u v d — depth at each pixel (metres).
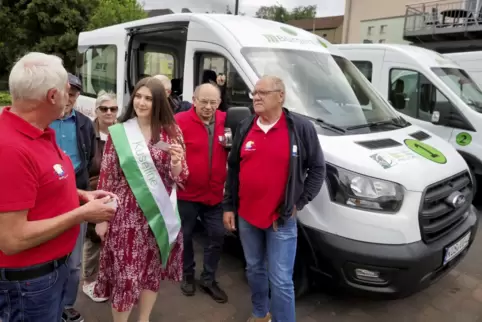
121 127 2.64
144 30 5.27
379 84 6.83
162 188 2.66
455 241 3.18
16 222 1.66
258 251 2.90
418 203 2.92
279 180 2.63
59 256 1.92
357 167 2.96
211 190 3.32
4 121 1.73
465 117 5.77
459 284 3.91
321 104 3.77
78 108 6.68
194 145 3.22
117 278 2.63
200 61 4.39
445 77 6.28
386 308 3.46
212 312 3.31
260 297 3.01
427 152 3.39
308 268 3.30
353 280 2.96
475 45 14.74
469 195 3.55
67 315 2.98
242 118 3.24
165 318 3.21
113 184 2.64
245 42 3.96
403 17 19.41
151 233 2.71
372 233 2.88
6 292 1.81
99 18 24.02
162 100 2.68
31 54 1.79
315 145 2.69
